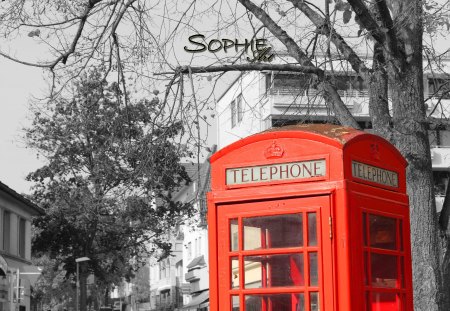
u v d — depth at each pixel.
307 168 7.11
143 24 13.01
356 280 6.91
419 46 12.16
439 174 49.19
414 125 11.95
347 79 13.41
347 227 6.90
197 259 70.75
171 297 84.69
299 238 7.03
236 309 7.20
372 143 7.49
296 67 12.62
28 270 51.91
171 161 13.05
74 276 55.38
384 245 7.46
